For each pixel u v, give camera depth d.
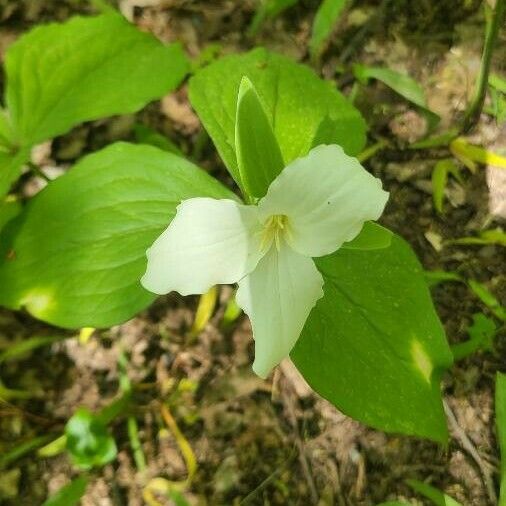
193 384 0.29
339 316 0.23
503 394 0.25
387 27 0.35
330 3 0.32
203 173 0.25
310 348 0.22
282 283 0.18
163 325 0.30
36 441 0.28
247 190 0.20
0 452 0.28
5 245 0.24
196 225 0.17
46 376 0.29
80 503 0.27
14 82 0.27
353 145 0.25
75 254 0.24
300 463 0.28
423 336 0.23
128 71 0.27
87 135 0.33
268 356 0.18
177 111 0.34
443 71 0.34
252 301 0.18
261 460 0.28
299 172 0.16
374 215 0.16
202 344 0.30
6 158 0.26
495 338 0.29
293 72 0.26
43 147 0.33
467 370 0.29
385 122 0.33
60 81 0.27
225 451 0.28
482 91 0.30
